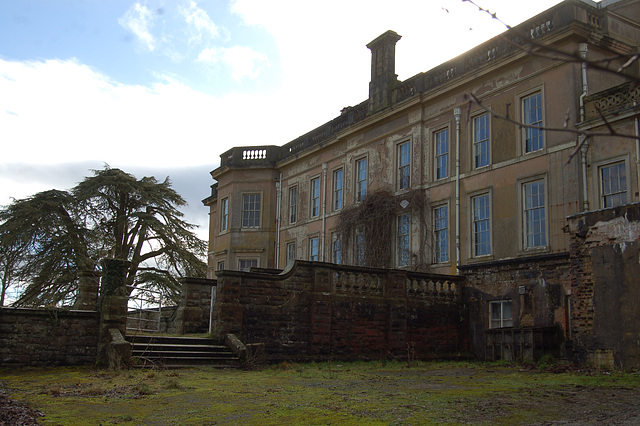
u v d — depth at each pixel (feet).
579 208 56.59
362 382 40.04
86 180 115.96
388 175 82.17
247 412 27.68
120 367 45.14
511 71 65.72
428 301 63.52
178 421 25.63
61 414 27.04
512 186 63.77
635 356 42.63
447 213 72.33
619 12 64.44
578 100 58.29
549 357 51.08
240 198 110.22
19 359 45.93
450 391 34.81
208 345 52.80
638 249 43.42
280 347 55.77
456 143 71.67
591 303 46.39
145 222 113.60
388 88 83.97
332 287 58.85
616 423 24.18
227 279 54.54
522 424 24.47
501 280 61.93
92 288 59.82
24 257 103.45
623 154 53.72
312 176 99.91
